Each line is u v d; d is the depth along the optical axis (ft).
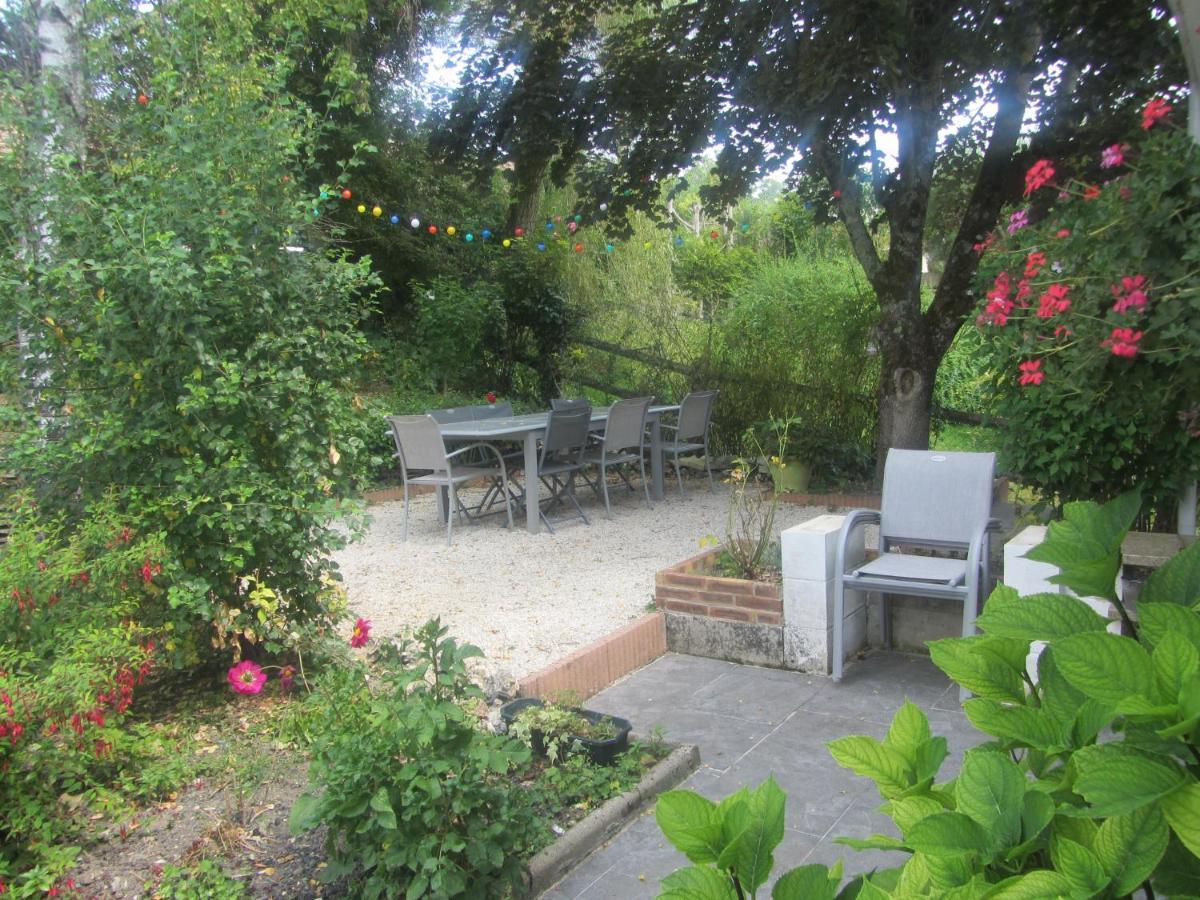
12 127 13.64
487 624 17.79
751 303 37.96
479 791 8.80
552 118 30.14
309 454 14.35
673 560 22.48
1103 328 12.16
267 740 12.26
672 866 9.90
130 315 13.35
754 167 30.17
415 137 46.34
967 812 3.29
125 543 12.62
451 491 25.18
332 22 30.73
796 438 30.76
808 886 3.37
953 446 35.45
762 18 25.66
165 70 14.42
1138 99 23.22
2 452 13.32
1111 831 2.92
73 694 9.82
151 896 9.00
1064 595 3.45
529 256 44.47
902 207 27.43
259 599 13.17
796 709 13.98
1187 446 14.11
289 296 14.40
